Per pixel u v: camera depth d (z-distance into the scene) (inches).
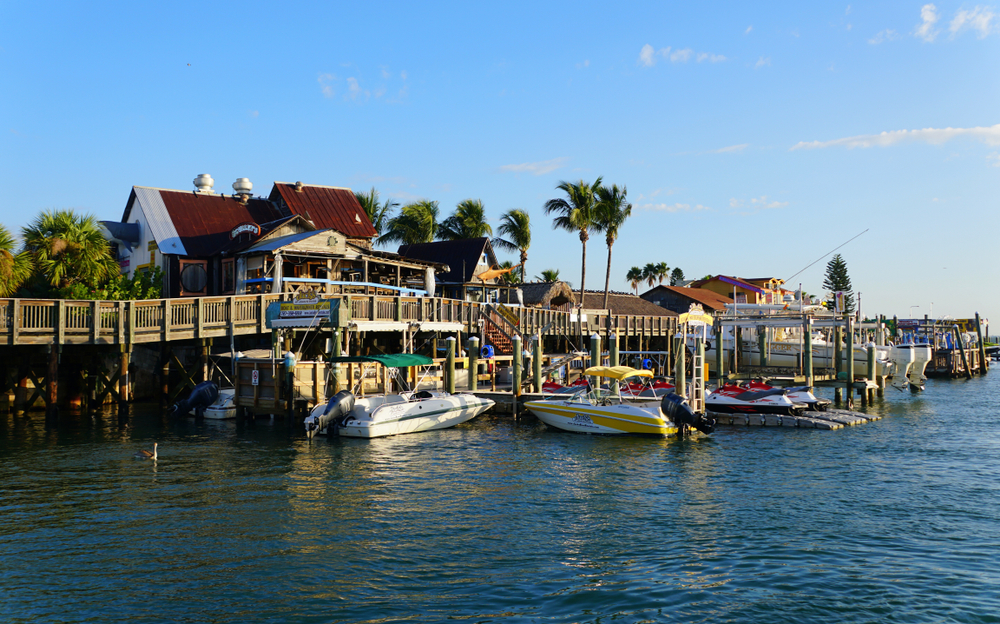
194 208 1598.2
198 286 1482.5
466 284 1878.7
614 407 979.3
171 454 807.1
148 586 421.7
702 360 1043.9
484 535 522.3
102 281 1273.4
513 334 1395.2
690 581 435.2
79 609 390.0
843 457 835.4
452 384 1115.9
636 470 751.7
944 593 418.0
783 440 957.2
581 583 431.2
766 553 487.2
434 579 436.5
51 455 791.1
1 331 927.0
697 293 2851.9
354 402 946.7
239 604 397.7
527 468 755.4
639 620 381.4
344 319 1009.5
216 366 1117.1
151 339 1015.0
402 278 1667.1
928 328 2864.2
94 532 518.9
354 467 748.0
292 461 775.1
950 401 1558.8
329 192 1786.4
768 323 1381.6
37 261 1170.6
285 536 514.6
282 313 1031.0
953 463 802.2
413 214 2442.2
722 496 643.5
